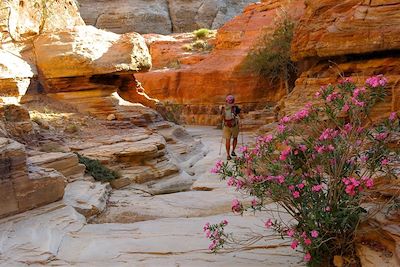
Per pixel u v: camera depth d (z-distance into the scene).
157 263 4.31
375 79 3.73
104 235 5.23
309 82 11.84
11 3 11.54
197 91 23.53
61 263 4.40
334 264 3.78
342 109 3.91
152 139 10.21
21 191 5.38
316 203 3.82
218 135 17.73
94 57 12.07
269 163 4.04
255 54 20.66
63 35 12.27
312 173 3.89
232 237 4.75
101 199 6.79
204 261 4.30
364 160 3.89
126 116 12.07
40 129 9.49
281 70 20.48
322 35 11.38
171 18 40.81
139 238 5.09
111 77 13.58
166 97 24.75
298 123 4.37
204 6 40.88
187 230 5.34
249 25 24.66
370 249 3.76
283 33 19.73
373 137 3.84
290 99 12.30
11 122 8.50
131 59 12.83
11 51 11.55
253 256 4.33
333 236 3.84
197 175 9.98
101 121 11.59
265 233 4.99
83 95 12.13
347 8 11.48
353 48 10.51
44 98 11.76
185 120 23.75
